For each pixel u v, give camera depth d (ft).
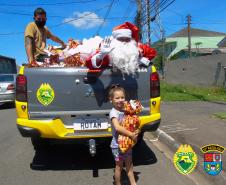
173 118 35.17
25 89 19.26
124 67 18.97
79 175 19.67
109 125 19.56
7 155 24.08
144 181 18.42
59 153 24.09
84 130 19.45
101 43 19.29
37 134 19.33
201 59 103.09
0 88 52.08
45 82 19.29
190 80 110.52
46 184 18.42
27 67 19.49
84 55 20.16
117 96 16.37
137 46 19.75
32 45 23.43
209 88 87.45
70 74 19.30
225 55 92.89
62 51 21.99
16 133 31.55
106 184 18.22
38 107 19.30
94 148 18.92
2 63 70.18
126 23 19.65
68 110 19.36
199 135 26.07
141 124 19.66
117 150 16.69
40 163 22.03
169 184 17.97
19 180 19.08
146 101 19.79
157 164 21.24
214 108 43.62
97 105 19.47
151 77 19.80
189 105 48.14
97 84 19.40
